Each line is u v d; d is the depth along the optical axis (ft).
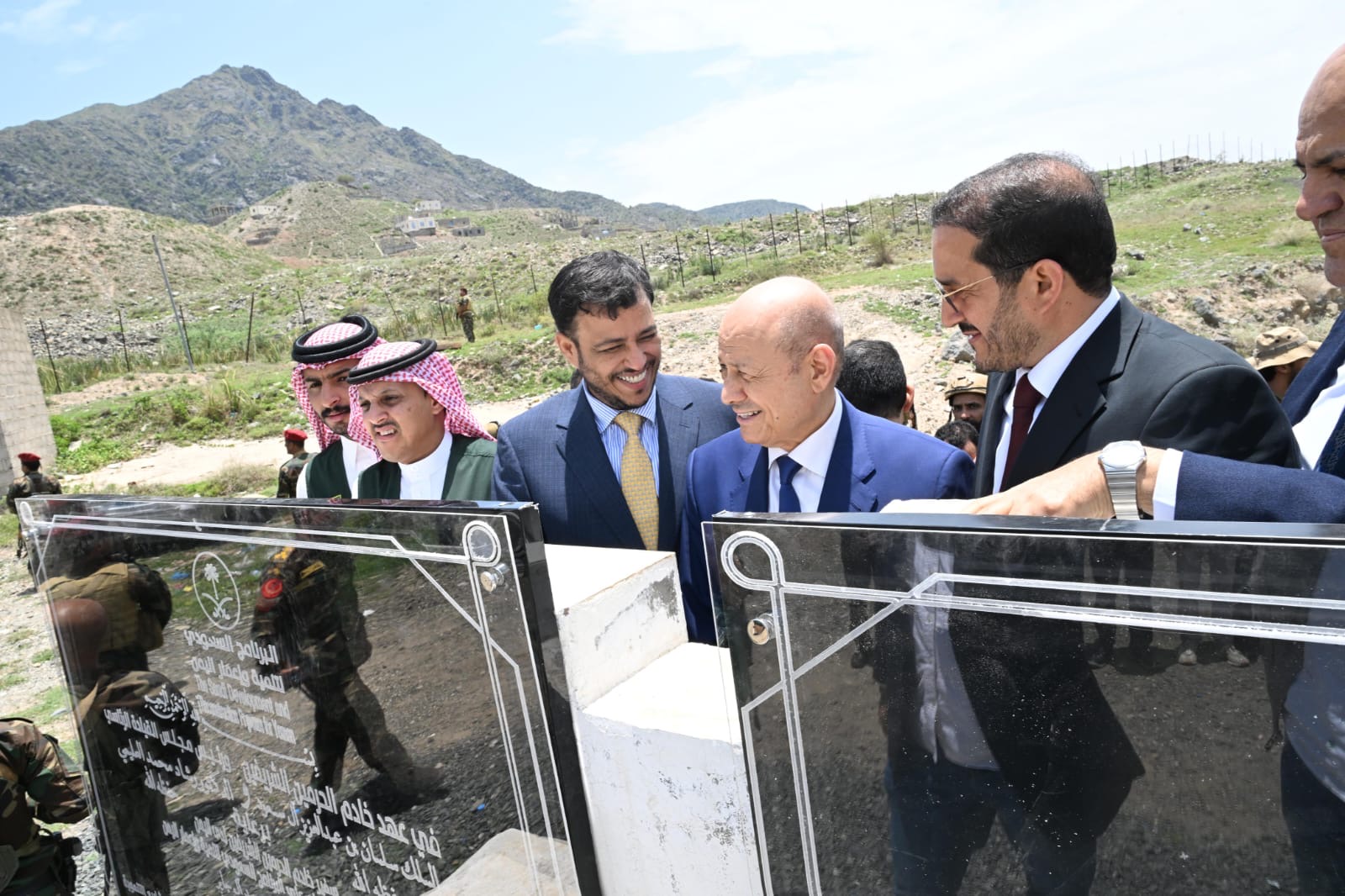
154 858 7.09
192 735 6.40
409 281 135.85
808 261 96.43
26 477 34.65
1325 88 4.53
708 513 7.21
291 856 5.87
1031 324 5.48
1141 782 2.97
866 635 3.43
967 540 3.09
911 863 3.54
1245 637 2.69
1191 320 50.65
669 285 97.81
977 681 3.21
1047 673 3.05
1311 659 2.59
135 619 6.53
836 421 6.50
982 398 14.43
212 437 60.85
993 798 3.28
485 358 64.85
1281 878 2.78
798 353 5.99
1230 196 81.41
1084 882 3.14
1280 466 4.85
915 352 48.01
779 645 3.67
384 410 8.87
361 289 136.87
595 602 4.61
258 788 5.97
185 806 6.63
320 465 11.35
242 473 48.21
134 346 119.75
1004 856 3.30
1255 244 62.13
